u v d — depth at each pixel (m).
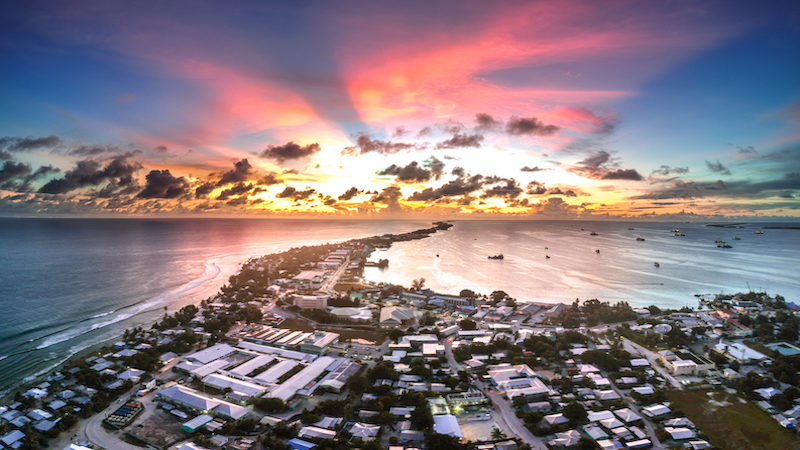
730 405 151.00
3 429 129.25
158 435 128.50
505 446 123.88
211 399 145.62
